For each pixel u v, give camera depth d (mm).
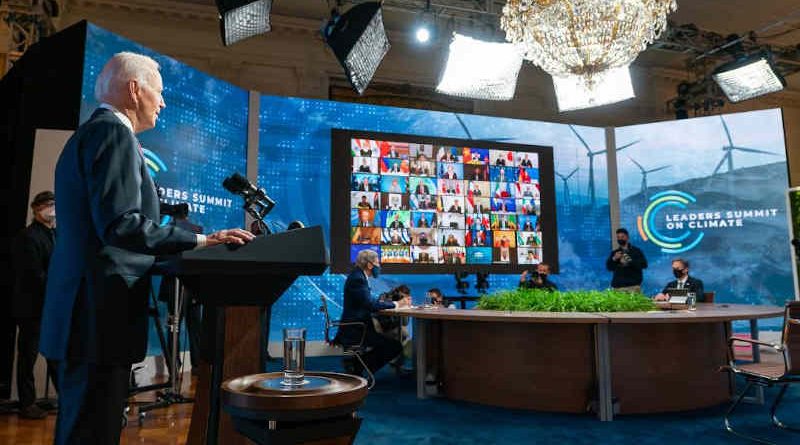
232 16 3848
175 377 3686
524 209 7504
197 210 5570
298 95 8336
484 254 7246
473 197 7309
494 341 3793
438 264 7031
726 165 7668
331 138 6801
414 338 5012
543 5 4523
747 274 7414
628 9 4328
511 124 7660
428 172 7160
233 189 1479
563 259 7578
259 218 1490
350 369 4477
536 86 9453
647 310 3832
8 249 4098
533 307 3846
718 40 8172
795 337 2785
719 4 7961
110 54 4637
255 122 6352
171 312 3645
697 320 3193
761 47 8078
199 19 7875
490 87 6145
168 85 5324
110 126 1187
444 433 3021
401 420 3328
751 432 3041
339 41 4719
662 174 7809
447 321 4129
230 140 6074
